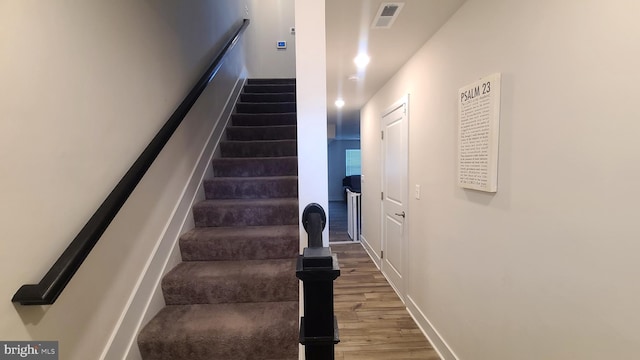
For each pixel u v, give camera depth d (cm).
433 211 203
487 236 142
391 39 201
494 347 140
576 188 95
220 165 251
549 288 107
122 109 137
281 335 145
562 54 99
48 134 98
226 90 306
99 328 120
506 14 125
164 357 142
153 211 161
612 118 83
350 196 509
